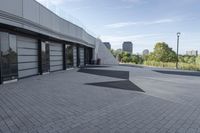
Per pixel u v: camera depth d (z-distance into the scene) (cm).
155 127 551
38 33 1548
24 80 1416
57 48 2256
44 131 505
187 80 1609
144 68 3025
